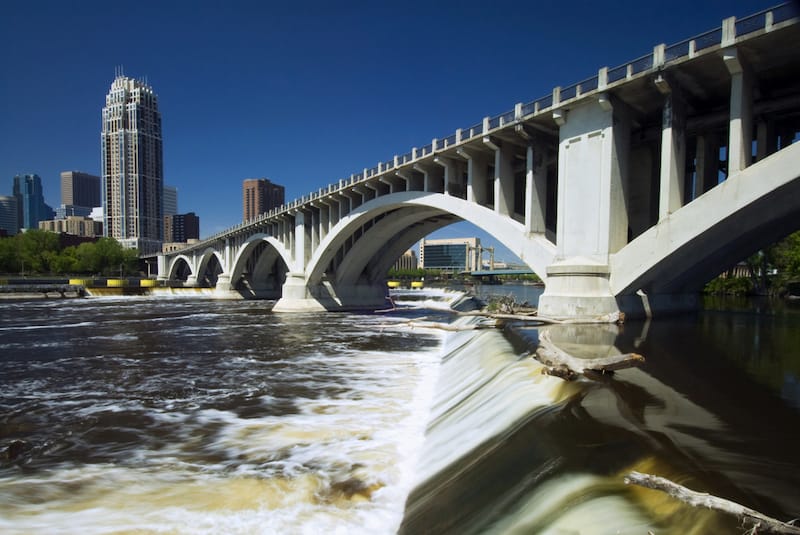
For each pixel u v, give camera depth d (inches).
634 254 759.7
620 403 327.3
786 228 826.2
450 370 677.9
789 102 679.1
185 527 269.0
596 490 209.3
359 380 661.9
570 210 858.8
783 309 1234.6
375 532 263.1
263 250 2854.3
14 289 2807.6
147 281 4188.0
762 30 594.9
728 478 205.3
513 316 848.9
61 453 390.6
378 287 2117.4
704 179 824.3
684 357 493.4
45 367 768.9
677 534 171.3
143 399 564.1
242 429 447.8
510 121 984.3
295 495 309.1
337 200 1750.7
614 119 805.2
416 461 363.9
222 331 1264.8
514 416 342.6
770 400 335.0
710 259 876.6
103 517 281.4
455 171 1241.4
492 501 240.4
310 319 1595.7
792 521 161.3
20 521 276.1
